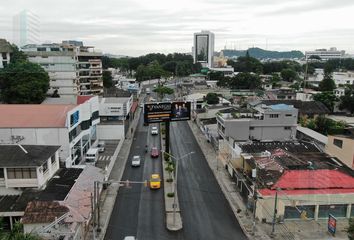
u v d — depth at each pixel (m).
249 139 61.44
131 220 38.72
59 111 56.25
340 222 38.53
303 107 91.25
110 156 61.47
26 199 36.53
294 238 35.06
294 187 39.91
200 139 75.25
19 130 50.34
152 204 42.94
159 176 50.75
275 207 35.94
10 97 81.81
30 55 98.81
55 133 50.50
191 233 36.06
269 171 43.06
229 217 39.72
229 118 63.81
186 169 55.84
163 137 75.25
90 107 63.53
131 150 66.62
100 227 36.81
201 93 116.50
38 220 31.94
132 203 43.06
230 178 51.88
